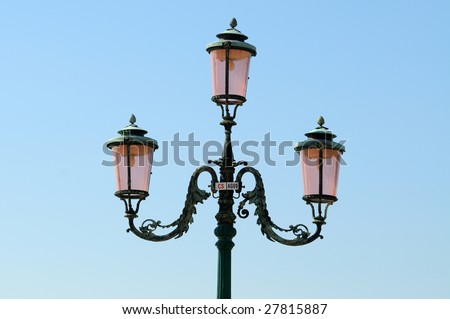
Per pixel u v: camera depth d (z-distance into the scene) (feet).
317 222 29.71
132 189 29.71
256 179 29.84
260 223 29.63
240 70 30.14
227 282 29.71
